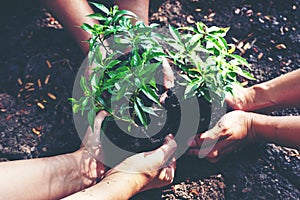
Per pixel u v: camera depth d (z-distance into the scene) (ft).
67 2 5.33
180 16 5.91
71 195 4.73
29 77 5.68
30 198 4.75
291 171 5.30
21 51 5.79
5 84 5.67
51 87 5.64
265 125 5.15
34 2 5.98
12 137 5.46
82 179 4.99
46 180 4.83
